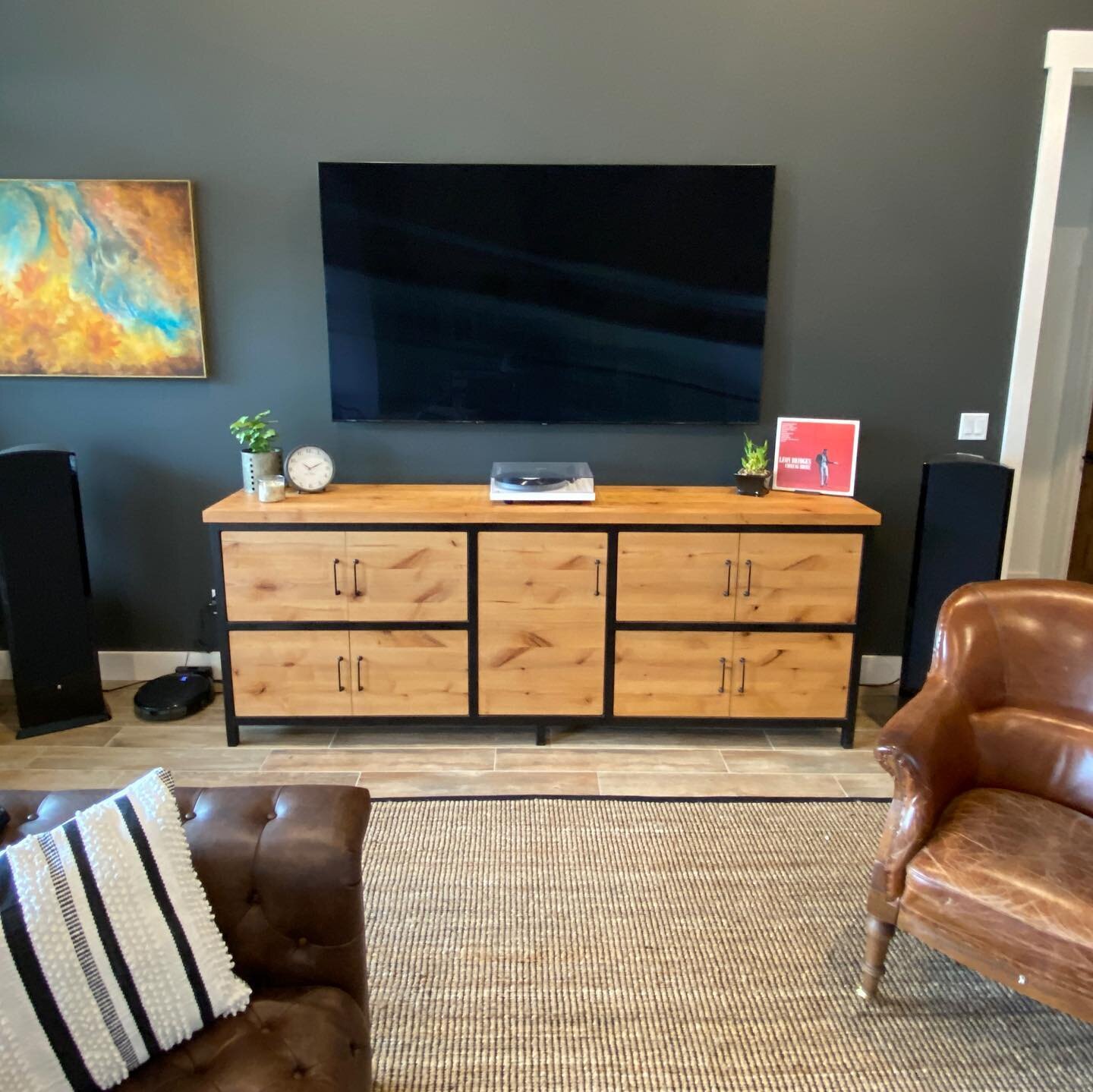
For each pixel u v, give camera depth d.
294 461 2.85
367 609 2.70
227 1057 1.12
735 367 3.00
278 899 1.24
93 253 2.94
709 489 3.03
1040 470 4.30
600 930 1.96
